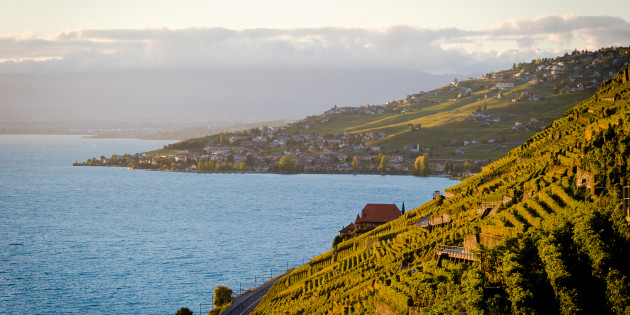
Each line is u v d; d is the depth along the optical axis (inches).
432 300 4210.1
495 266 3722.9
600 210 3661.4
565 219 3690.9
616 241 3415.4
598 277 3302.2
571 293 3253.0
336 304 6220.5
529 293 3316.9
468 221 5802.2
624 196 3604.8
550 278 3368.6
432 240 5836.6
